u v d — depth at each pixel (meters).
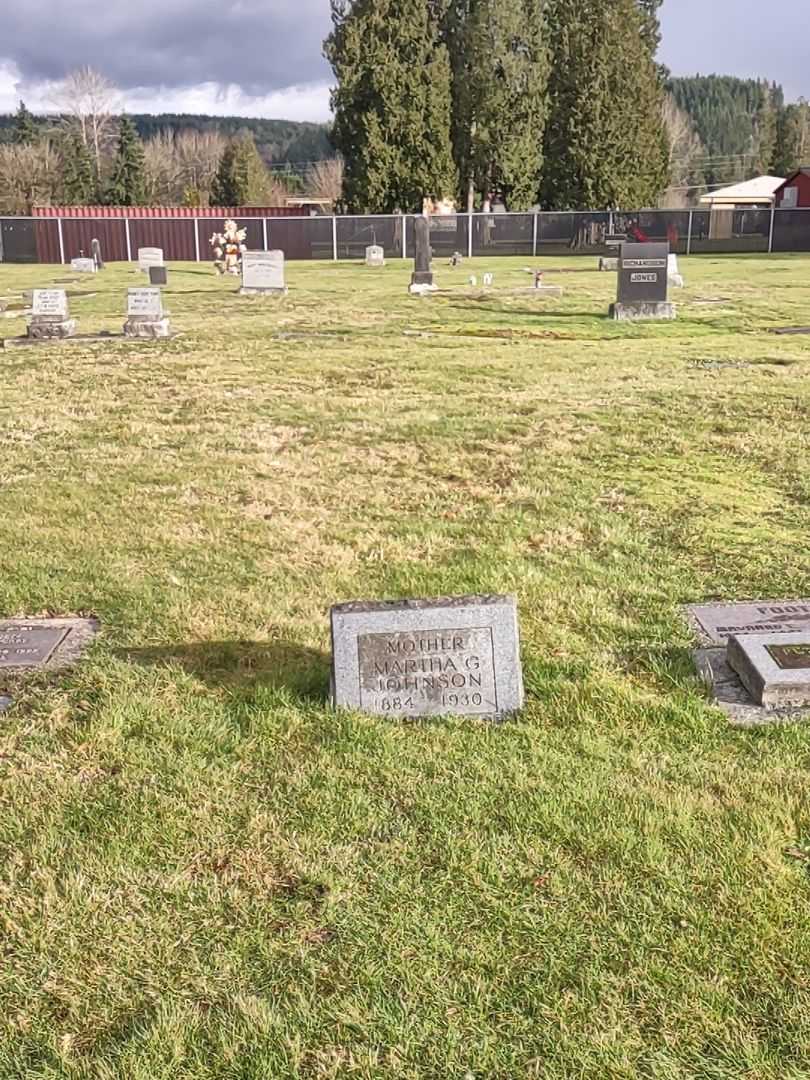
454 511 6.61
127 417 9.94
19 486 7.22
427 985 2.47
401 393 11.17
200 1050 2.29
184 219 44.09
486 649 3.79
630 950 2.57
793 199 60.88
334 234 43.72
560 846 3.00
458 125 51.59
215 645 4.45
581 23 49.81
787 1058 2.25
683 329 16.98
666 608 4.85
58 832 3.11
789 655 4.00
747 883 2.81
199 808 3.22
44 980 2.52
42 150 75.94
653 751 3.55
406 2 48.94
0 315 20.11
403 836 3.06
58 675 4.22
